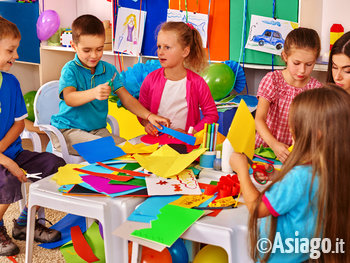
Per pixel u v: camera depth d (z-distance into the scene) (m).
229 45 2.41
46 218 1.72
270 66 2.35
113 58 3.22
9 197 1.42
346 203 0.81
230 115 2.21
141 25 2.59
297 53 1.38
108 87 1.49
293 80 1.51
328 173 0.80
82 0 3.41
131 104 1.76
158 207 0.95
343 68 1.31
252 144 1.11
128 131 2.40
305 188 0.80
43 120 1.86
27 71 3.70
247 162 0.98
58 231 1.53
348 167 0.80
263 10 2.29
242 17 2.34
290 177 0.81
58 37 3.19
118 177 1.08
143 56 2.66
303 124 0.82
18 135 1.57
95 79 1.74
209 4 2.39
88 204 0.98
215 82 2.32
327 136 0.80
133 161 1.24
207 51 2.45
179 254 1.13
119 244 0.99
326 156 0.80
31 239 1.13
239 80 2.43
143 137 1.56
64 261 1.41
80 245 1.23
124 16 2.61
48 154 1.55
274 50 2.31
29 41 3.25
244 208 0.95
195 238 0.88
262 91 1.52
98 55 1.67
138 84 2.18
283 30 2.28
